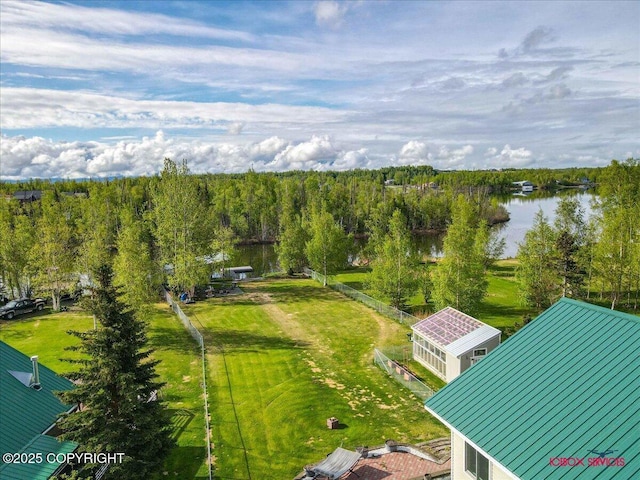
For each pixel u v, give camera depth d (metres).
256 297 57.00
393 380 32.72
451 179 170.50
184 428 26.53
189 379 33.31
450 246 41.16
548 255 44.91
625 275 43.31
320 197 109.81
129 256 44.84
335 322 46.19
